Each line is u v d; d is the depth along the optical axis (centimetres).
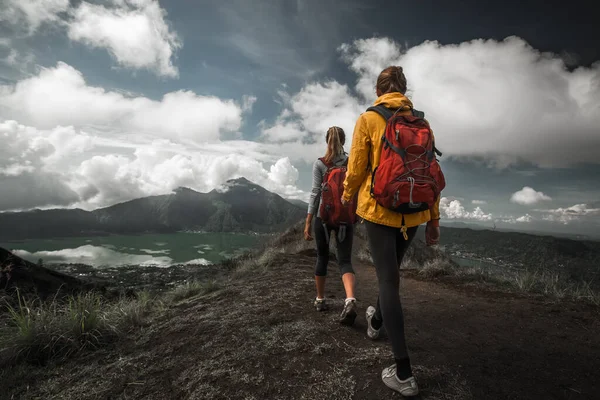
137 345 241
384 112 165
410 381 145
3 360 223
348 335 221
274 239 1399
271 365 186
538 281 391
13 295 363
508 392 154
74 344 237
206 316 283
